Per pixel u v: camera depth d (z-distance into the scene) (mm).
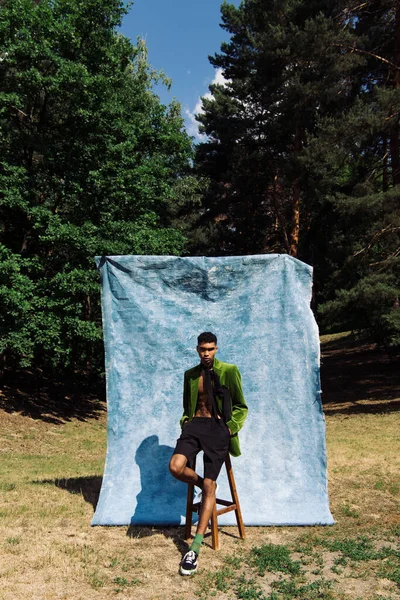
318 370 5578
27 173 17375
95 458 10867
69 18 17203
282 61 24016
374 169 22344
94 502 5953
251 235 33031
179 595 3686
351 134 19031
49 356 19359
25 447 12906
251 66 29906
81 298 19719
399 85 20609
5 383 20781
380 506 5836
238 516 4828
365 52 20688
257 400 5641
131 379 5730
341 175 23797
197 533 4215
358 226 19938
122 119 19016
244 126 28969
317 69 22766
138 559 4281
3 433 14539
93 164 17781
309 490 5406
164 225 26141
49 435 15180
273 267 5824
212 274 5852
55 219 16328
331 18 21469
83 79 16375
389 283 18344
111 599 3590
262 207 33531
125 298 5844
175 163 21453
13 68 17281
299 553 4504
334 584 3891
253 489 5426
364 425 14453
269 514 5234
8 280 15359
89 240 16219
